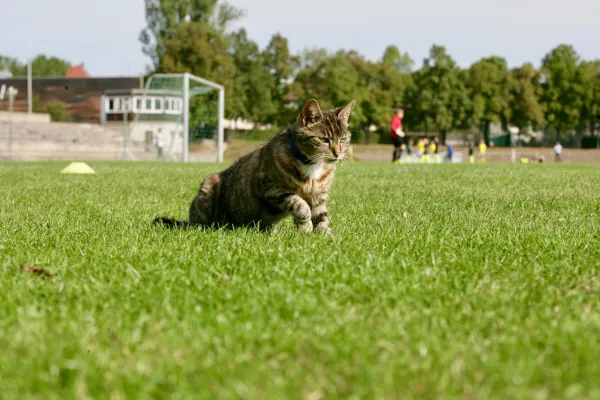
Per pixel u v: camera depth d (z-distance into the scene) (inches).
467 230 238.1
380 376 93.7
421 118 3169.3
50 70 5324.8
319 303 131.5
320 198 249.9
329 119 249.4
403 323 117.8
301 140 237.6
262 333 113.7
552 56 3319.4
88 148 2046.0
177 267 166.9
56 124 2160.4
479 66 3142.2
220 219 265.4
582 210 315.9
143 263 170.9
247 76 3068.4
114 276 154.6
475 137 3403.1
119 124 2330.2
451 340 108.3
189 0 2861.7
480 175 625.3
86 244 204.4
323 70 3073.3
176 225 261.4
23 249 195.3
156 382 92.6
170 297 137.0
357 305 130.8
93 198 382.0
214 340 109.1
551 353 103.7
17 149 1818.4
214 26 2908.5
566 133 3585.1
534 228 249.9
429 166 943.0
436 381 92.5
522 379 92.0
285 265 165.5
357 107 3080.7
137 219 281.7
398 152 1173.7
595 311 127.1
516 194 404.8
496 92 3157.0
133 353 104.8
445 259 175.9
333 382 92.9
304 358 102.2
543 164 1133.7
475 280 151.3
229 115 2952.8
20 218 283.7
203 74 2746.1
